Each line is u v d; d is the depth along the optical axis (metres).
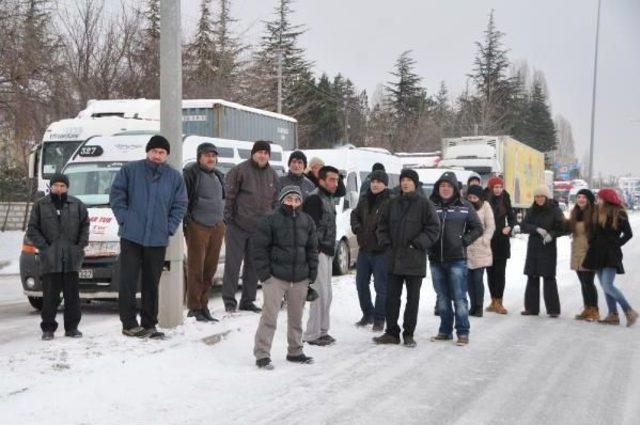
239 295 11.86
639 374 7.27
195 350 7.39
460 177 23.42
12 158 27.64
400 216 8.28
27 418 5.32
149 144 7.73
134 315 7.87
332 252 8.36
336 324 9.55
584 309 10.70
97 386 6.07
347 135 54.03
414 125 56.69
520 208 33.47
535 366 7.56
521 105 79.50
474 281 10.66
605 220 10.04
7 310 11.09
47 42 23.45
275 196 9.66
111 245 9.98
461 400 6.26
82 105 26.73
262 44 50.12
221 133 18.56
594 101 39.69
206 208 8.78
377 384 6.70
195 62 36.28
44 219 8.27
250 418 5.63
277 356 7.69
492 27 70.81
